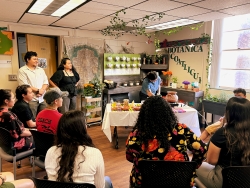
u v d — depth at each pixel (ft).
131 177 4.91
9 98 7.13
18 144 7.14
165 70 19.11
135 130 4.64
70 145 4.12
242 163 4.83
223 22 14.57
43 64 15.08
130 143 4.55
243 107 4.92
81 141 4.28
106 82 16.52
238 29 13.92
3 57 13.34
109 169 9.31
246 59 13.71
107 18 12.01
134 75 18.86
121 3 8.96
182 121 10.84
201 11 10.36
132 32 16.78
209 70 15.57
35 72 11.59
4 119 6.84
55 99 6.97
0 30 12.93
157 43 18.78
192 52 16.60
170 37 18.34
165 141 4.29
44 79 12.16
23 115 8.12
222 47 14.90
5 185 4.77
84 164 4.01
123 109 10.92
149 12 10.56
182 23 13.78
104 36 17.11
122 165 9.70
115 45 17.71
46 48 15.24
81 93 16.14
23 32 13.76
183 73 17.53
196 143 4.52
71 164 3.96
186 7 9.61
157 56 18.98
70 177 3.92
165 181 4.48
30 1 8.71
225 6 9.45
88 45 16.26
